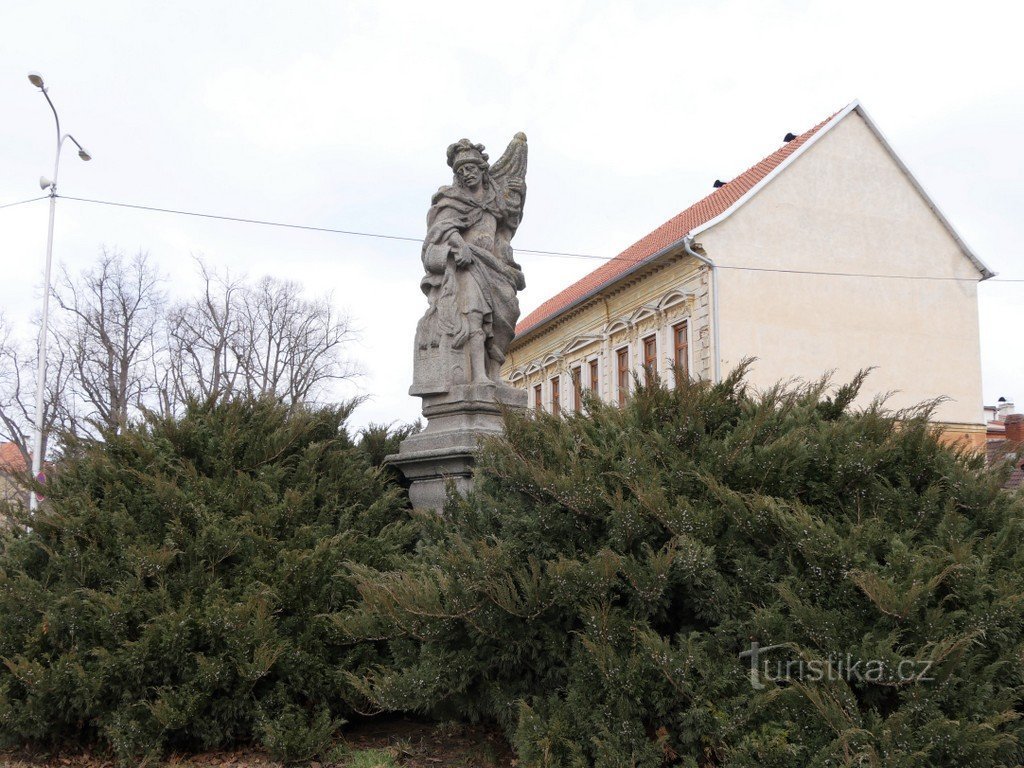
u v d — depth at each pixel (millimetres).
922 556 4129
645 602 4371
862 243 26812
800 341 25562
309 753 5207
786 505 4359
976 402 27547
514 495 5230
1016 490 4746
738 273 25094
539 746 4250
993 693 4000
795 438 4645
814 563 4199
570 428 5293
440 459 7258
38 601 5324
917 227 27609
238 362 34344
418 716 6105
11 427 29891
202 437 6312
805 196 26234
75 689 5059
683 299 26000
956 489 4660
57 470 6176
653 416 5191
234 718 5270
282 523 5961
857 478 4656
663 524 4488
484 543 4672
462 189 8156
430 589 4730
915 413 5066
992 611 3967
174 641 5102
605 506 4688
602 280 32281
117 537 5562
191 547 5551
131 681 5105
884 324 26766
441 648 4961
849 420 5086
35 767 5203
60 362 30906
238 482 6016
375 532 6531
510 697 4844
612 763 4059
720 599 4242
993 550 4410
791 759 3824
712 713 4016
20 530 5926
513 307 8250
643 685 4184
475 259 8016
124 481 5938
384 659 5668
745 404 5289
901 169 27516
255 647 5234
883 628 4016
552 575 4410
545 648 4734
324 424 6992
